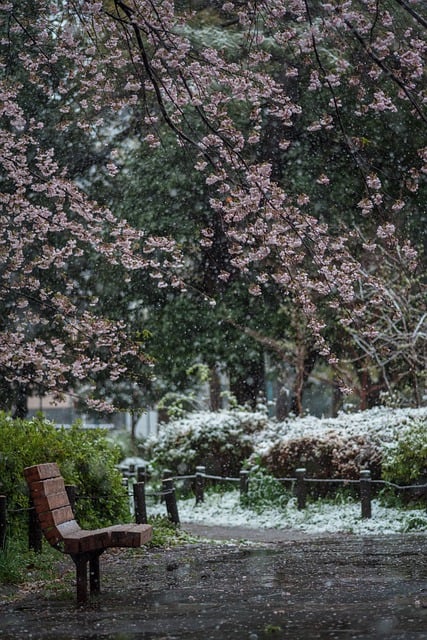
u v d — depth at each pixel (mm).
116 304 21016
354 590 6594
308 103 19094
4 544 8547
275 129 19547
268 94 10914
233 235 11562
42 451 11023
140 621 5605
